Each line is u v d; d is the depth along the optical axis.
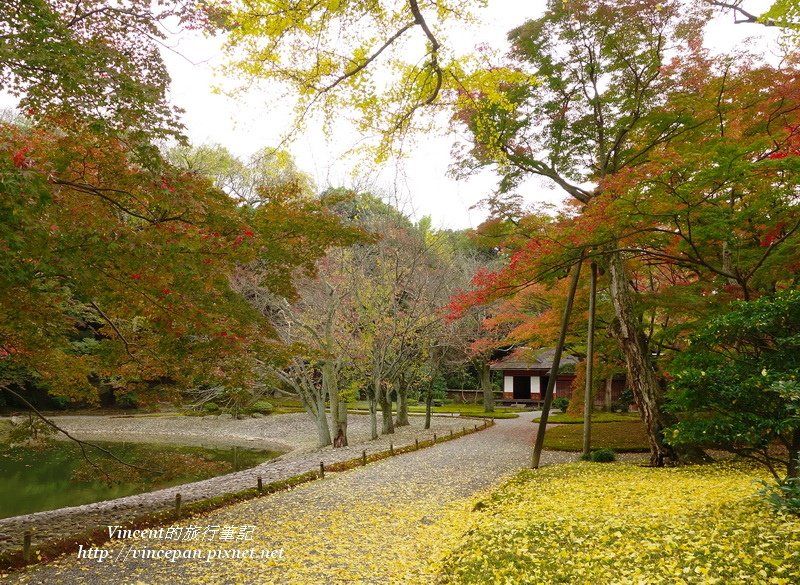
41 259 5.43
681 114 11.02
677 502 7.44
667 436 6.45
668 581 4.38
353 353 20.58
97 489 14.38
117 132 5.84
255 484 13.13
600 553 5.33
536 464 13.17
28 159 4.77
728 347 6.89
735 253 10.80
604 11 10.74
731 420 6.02
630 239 11.23
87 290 6.44
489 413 32.03
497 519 7.51
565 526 6.45
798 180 7.90
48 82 5.47
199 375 9.17
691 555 4.82
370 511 8.98
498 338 28.23
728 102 10.70
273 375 17.75
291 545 7.05
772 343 6.39
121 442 24.59
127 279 6.77
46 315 8.02
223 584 5.67
